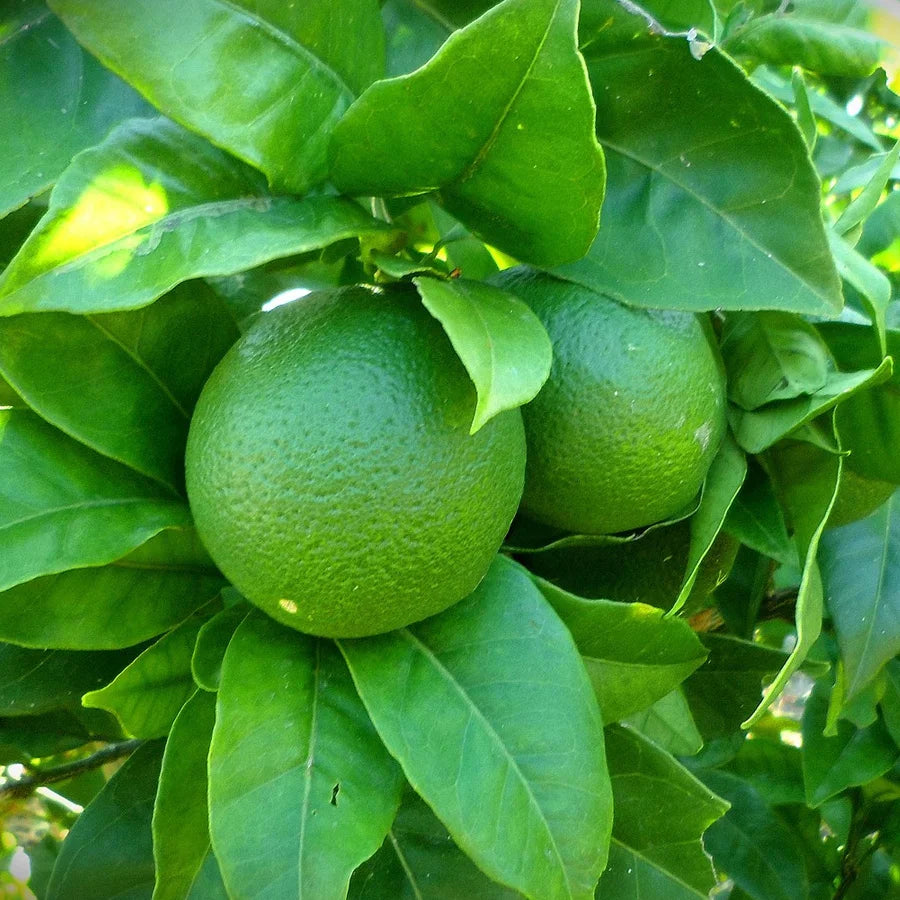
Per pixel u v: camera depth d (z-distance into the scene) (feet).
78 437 0.85
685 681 1.15
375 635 0.86
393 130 0.79
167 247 0.76
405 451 0.80
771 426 0.95
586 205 0.80
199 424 0.84
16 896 1.84
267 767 0.80
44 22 0.87
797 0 1.20
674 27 0.99
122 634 0.88
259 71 0.80
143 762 1.03
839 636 1.15
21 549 0.81
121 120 0.87
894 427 0.98
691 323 0.94
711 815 0.96
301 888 0.77
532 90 0.75
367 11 0.85
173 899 0.85
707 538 0.93
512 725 0.83
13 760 1.18
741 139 0.86
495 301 0.82
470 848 0.79
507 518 0.85
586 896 0.80
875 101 1.62
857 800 1.70
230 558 0.82
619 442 0.90
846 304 1.10
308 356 0.82
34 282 0.73
